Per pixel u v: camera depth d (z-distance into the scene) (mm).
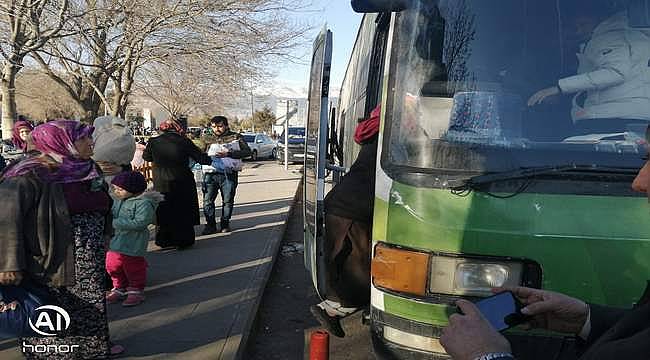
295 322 5754
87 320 3898
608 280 2816
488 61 3338
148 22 14617
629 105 3205
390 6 3414
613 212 2846
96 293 3920
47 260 3566
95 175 3846
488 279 2881
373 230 3275
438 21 3402
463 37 3373
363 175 3996
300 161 30047
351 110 6301
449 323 1824
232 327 5059
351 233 3982
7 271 3389
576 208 2854
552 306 2031
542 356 2852
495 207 2895
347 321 5750
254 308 5578
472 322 1771
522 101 3250
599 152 3008
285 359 4871
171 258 7590
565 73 3320
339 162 7133
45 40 13805
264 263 7332
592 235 2822
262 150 34750
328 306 4086
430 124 3209
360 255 3988
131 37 14758
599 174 2883
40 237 3525
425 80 3307
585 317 2082
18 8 12984
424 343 2994
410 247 3014
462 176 2965
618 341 1554
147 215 5531
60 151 3664
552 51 3365
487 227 2887
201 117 42844
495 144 3078
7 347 4426
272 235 9172
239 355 4449
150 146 7832
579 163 2963
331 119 7090
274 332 5488
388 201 3137
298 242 9484
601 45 3354
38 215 3512
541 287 2842
